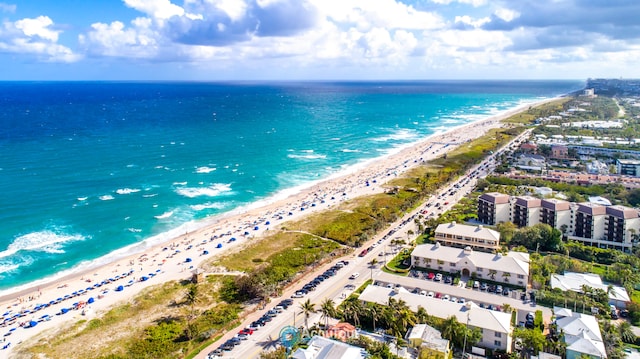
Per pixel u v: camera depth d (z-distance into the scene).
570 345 125.56
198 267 197.50
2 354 138.75
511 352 130.38
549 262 183.88
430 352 121.50
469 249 184.00
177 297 170.88
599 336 129.38
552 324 140.38
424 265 185.75
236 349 133.75
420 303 145.62
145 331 147.62
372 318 141.88
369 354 120.31
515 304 154.38
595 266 188.00
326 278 179.25
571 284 164.75
